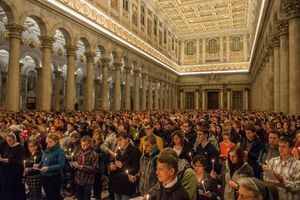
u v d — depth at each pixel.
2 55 24.72
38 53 24.69
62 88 31.94
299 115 10.55
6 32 20.48
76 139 6.38
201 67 45.78
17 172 5.12
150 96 34.75
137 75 30.77
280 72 14.19
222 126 8.46
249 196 1.91
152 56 34.72
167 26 41.81
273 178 3.25
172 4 34.56
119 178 4.68
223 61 44.44
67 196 6.52
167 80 41.62
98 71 33.28
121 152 4.81
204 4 34.22
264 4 18.14
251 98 41.78
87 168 5.06
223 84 44.22
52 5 16.77
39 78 24.89
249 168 3.60
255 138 5.54
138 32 30.73
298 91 11.43
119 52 26.28
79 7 19.55
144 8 32.88
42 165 5.01
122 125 7.00
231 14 37.41
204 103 45.38
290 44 11.61
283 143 3.66
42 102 16.62
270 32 18.05
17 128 7.29
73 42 19.14
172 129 7.96
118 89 26.11
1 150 5.30
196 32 45.88
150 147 4.23
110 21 24.20
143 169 4.28
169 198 2.63
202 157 4.21
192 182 3.25
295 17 11.39
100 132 7.04
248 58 42.75
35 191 5.21
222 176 4.10
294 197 3.20
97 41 22.34
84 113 15.49
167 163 2.62
